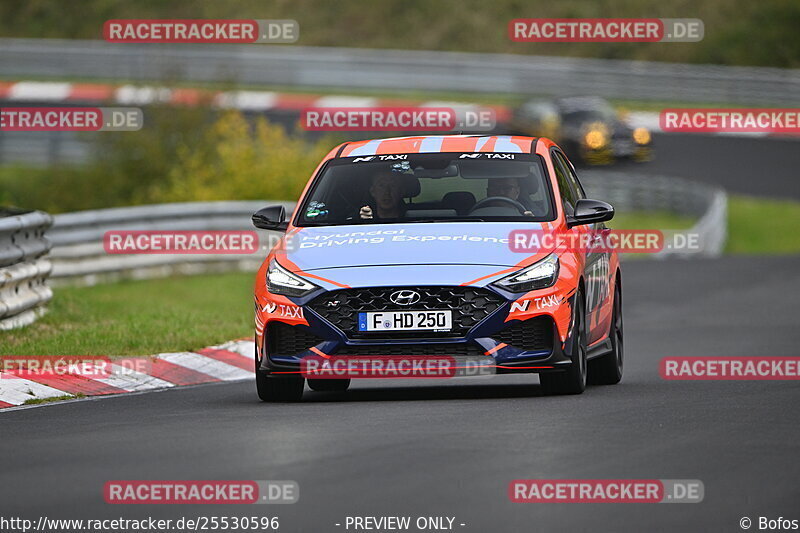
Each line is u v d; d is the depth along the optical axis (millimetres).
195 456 25109
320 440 26750
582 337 34562
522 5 198500
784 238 114875
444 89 172000
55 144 131375
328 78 172500
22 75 170625
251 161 107000
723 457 24516
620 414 30125
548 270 33156
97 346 43375
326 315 32844
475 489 21797
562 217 35344
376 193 36031
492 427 28094
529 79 170750
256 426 29031
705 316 63062
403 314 32500
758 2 194250
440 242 33719
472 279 32562
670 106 168375
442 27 196250
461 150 37344
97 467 24203
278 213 36375
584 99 146500
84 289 67312
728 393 34688
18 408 33875
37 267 48594
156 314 53594
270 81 172000
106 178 115250
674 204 118688
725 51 188250
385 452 25156
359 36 196500
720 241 105750
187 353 43531
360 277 32750
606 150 140125
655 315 64188
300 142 110625
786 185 134125
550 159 37188
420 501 20984
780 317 61719
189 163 111125
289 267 33594
